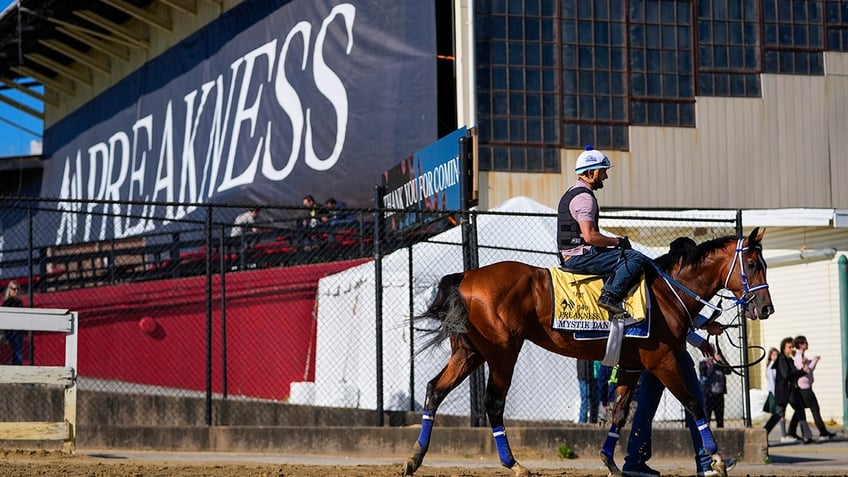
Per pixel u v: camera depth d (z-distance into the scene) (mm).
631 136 23844
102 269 25469
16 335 20953
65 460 12766
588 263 10570
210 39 31688
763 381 24641
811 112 25234
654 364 10680
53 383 13203
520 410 17141
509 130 23016
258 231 25484
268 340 20125
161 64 34469
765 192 24672
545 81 23375
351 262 19484
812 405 19172
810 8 25500
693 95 24438
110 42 36656
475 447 14555
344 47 25312
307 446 14766
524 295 10461
